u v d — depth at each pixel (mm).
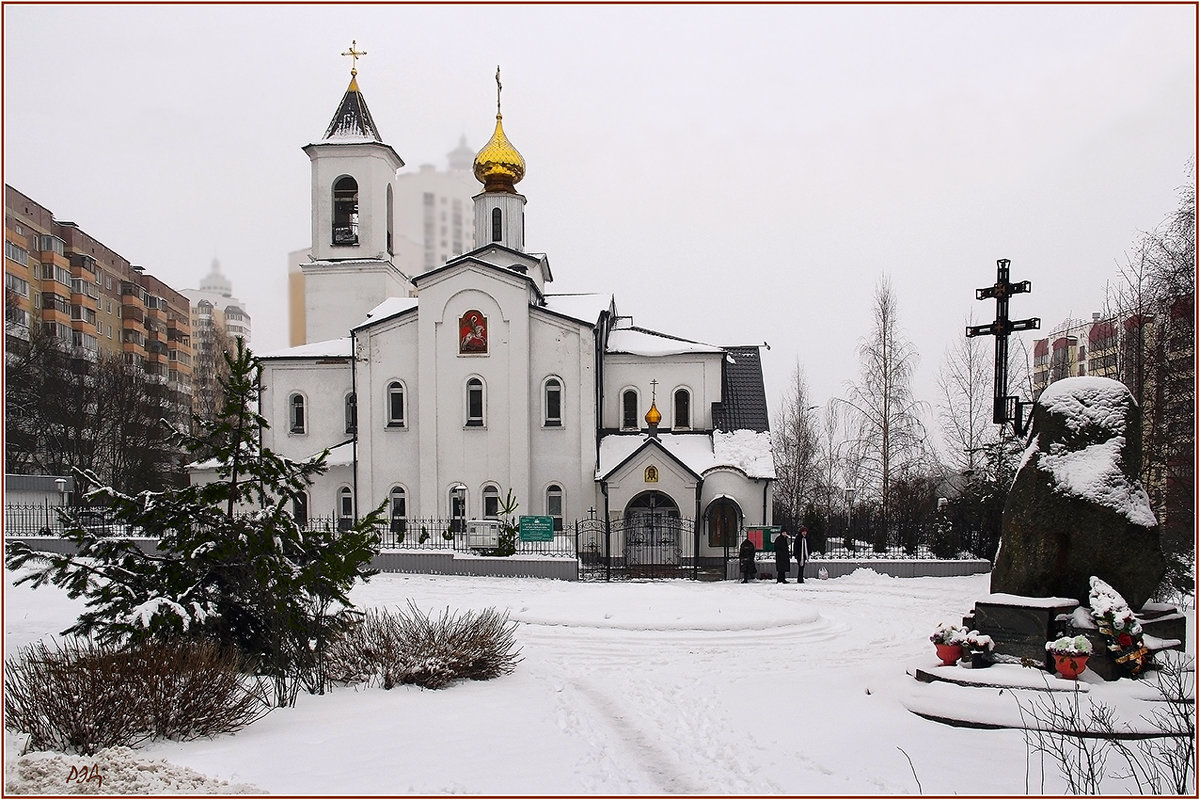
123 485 52781
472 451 39938
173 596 13156
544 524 34500
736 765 10219
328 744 10602
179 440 14133
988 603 14109
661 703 13664
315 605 14406
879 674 15227
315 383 42625
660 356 42281
